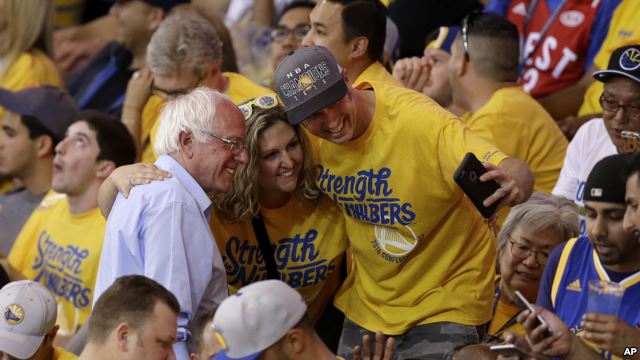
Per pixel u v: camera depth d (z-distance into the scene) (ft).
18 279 66.85
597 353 41.86
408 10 78.95
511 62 66.39
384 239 50.80
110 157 64.28
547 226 53.16
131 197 46.93
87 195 64.49
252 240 53.26
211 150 47.65
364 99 49.29
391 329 51.98
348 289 54.95
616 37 71.05
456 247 50.52
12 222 73.20
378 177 49.44
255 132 49.83
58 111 73.41
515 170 45.09
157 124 70.79
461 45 66.95
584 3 73.31
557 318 42.06
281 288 38.50
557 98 72.59
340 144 48.83
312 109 46.60
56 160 64.49
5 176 76.43
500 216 61.87
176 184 47.09
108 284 47.26
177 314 43.55
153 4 82.28
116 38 90.02
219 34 75.61
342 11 57.93
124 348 42.45
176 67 63.82
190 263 46.65
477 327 51.29
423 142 48.14
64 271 64.59
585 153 61.41
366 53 58.49
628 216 45.39
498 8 77.36
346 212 51.78
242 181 50.42
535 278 53.57
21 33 83.66
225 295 48.96
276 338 37.83
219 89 65.67
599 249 46.75
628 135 55.16
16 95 73.20
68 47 95.76
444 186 48.57
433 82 71.26
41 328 49.75
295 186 51.19
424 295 51.24
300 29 77.51
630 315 46.44
